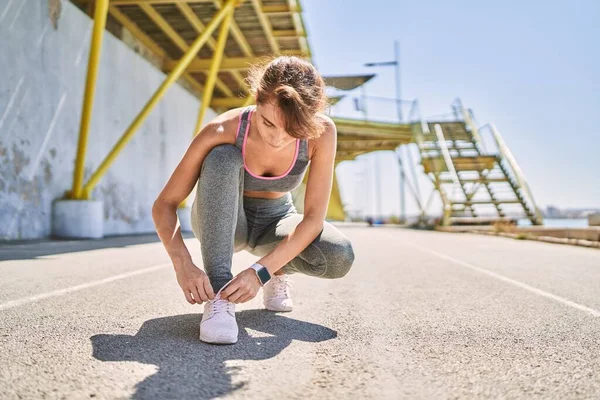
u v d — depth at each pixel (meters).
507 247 8.27
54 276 3.51
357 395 1.23
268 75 1.56
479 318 2.29
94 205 8.84
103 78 10.61
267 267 1.85
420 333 1.96
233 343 1.71
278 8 13.17
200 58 16.02
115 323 2.01
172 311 2.30
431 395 1.24
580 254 6.76
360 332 1.96
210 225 1.85
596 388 1.32
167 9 12.81
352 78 18.36
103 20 8.25
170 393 1.21
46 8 8.47
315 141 1.96
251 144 1.91
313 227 1.96
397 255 6.25
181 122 15.69
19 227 7.82
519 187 19.09
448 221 19.53
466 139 22.75
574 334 1.98
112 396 1.18
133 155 12.21
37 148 8.24
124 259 4.97
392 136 24.38
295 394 1.23
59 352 1.56
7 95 7.54
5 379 1.29
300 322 2.14
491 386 1.32
